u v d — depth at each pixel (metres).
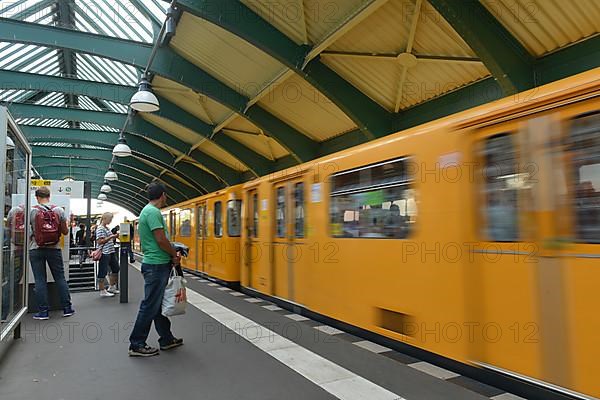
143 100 11.97
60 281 8.41
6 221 5.73
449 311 5.06
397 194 6.00
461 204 4.98
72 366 5.42
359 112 12.61
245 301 10.44
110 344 6.40
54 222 8.31
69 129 24.91
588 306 3.74
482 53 8.62
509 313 4.39
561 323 3.92
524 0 7.88
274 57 11.45
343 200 7.28
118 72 17.50
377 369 5.22
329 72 12.23
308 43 11.38
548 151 4.16
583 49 8.27
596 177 3.78
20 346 6.31
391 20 9.66
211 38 12.51
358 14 9.30
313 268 8.15
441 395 4.41
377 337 6.44
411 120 12.52
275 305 9.88
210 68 14.33
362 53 10.98
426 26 9.48
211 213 15.66
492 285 4.58
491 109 4.71
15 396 4.50
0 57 15.93
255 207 11.29
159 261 5.89
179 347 6.21
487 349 4.61
